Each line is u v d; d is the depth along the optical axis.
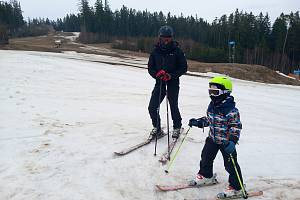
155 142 5.75
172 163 4.91
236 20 75.00
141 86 14.55
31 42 67.25
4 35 36.25
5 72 13.32
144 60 36.25
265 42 69.69
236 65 30.58
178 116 5.80
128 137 6.01
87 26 89.81
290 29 70.00
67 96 10.17
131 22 95.62
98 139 5.82
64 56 28.41
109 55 37.69
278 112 11.37
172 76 5.43
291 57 69.88
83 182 4.18
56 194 3.85
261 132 7.64
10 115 7.10
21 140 5.57
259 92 17.83
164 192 4.05
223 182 4.42
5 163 4.62
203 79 21.27
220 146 3.98
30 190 3.91
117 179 4.30
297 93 19.30
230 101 3.80
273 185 4.46
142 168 4.67
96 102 9.72
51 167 4.55
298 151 6.19
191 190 4.12
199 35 92.50
